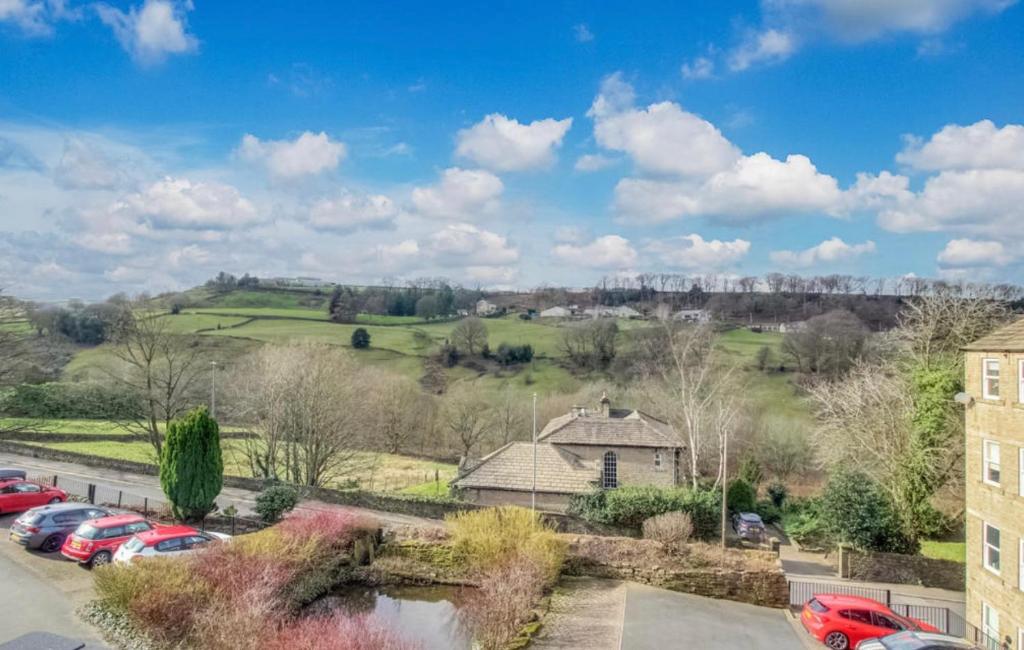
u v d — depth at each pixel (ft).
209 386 170.50
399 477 186.60
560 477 130.11
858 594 95.09
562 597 79.87
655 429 142.51
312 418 151.33
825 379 216.33
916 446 126.82
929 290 213.66
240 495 126.62
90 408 169.58
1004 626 71.10
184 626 58.59
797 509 155.22
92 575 70.08
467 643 66.69
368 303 380.99
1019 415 69.51
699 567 86.38
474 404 234.58
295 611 71.77
